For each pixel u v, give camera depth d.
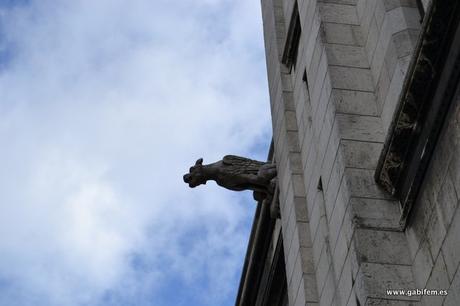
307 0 22.08
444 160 14.70
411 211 15.90
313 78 20.73
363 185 16.98
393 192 16.58
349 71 19.23
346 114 18.36
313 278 20.02
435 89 14.93
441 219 14.75
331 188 18.28
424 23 14.84
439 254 14.74
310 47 21.33
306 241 20.67
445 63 14.65
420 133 15.37
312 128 20.98
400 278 15.62
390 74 17.88
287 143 22.83
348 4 20.83
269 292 26.61
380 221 16.39
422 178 15.41
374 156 17.56
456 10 14.41
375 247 16.03
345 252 16.89
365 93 18.80
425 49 14.91
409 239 15.98
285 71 24.47
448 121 14.61
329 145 18.64
